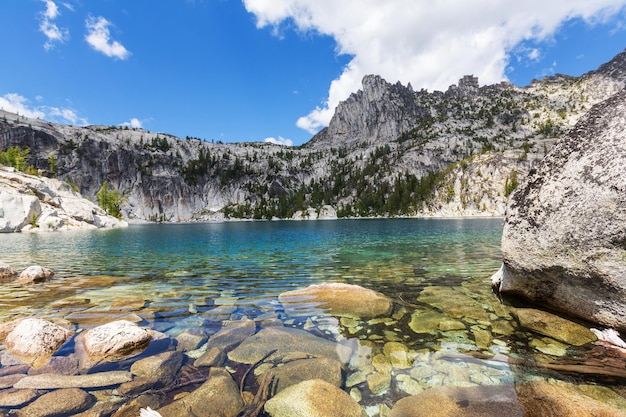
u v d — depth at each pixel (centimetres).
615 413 379
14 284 1223
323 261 1862
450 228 5466
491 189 17688
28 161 19338
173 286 1196
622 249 636
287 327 730
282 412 412
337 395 447
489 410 404
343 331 704
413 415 406
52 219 5494
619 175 654
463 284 1166
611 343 612
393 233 4416
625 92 739
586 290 697
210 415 403
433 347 615
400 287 1135
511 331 692
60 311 856
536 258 784
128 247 2808
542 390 445
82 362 541
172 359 555
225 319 790
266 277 1377
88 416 393
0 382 467
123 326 638
